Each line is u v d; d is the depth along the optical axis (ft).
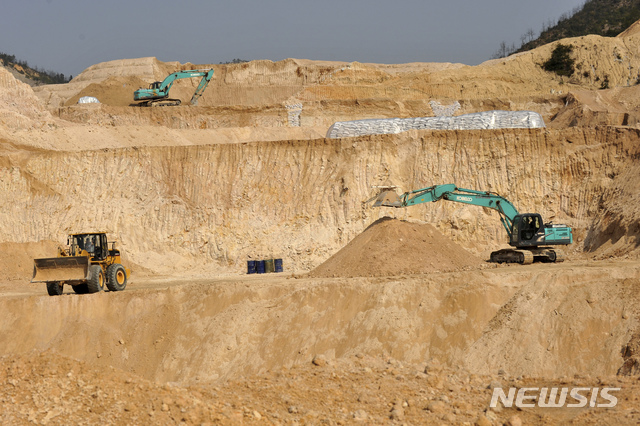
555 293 80.48
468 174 162.71
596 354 73.46
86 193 172.24
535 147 162.09
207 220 165.48
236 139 230.89
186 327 95.50
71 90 346.95
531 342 75.87
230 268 156.56
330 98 284.61
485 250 150.51
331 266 113.29
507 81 293.23
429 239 112.98
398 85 288.92
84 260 104.42
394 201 116.06
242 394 60.59
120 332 98.68
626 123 220.23
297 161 171.22
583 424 53.83
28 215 167.12
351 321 85.66
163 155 177.68
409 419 55.93
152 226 166.09
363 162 166.40
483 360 75.66
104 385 52.80
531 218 112.98
